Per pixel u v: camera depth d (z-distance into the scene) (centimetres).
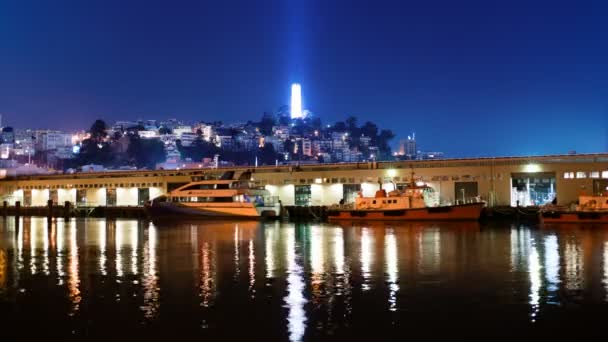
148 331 2316
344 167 9669
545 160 8300
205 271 3578
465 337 2212
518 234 5694
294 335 2258
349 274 3416
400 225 7112
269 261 3978
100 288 3083
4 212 9238
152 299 2817
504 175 8469
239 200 8800
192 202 9000
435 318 2447
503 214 7831
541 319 2419
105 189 11756
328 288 3027
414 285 3077
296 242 5197
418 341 2178
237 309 2616
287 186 9944
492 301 2708
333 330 2309
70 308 2661
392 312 2542
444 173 8812
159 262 3994
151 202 9488
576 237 5356
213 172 10750
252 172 10244
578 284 3055
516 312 2520
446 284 3092
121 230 6988
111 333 2295
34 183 12619
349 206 8381
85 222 8912
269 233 6234
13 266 3875
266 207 8850
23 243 5416
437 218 7581
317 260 3991
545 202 8312
